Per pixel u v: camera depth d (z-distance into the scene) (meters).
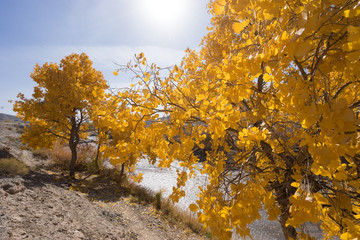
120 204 9.29
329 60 1.12
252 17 0.96
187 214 10.25
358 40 0.73
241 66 1.15
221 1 0.96
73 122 11.83
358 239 0.97
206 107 1.55
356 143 0.96
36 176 9.04
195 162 2.33
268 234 8.91
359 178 1.31
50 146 12.14
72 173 11.51
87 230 5.66
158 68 1.83
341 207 1.33
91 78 11.47
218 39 3.31
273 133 1.59
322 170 0.92
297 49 0.77
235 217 1.21
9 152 10.91
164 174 18.31
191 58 3.09
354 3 0.80
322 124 0.79
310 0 0.80
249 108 2.01
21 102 10.52
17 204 5.40
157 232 7.57
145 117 1.82
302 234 1.50
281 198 2.12
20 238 4.02
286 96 0.94
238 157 2.14
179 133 1.64
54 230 4.86
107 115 1.93
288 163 1.79
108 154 1.96
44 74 10.49
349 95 1.51
